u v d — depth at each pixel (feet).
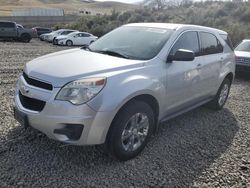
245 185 11.96
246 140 16.39
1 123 15.93
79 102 11.19
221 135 16.81
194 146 15.05
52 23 177.88
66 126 11.31
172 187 11.44
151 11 155.12
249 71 34.19
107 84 11.64
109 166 12.46
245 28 84.38
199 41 17.49
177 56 14.16
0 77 28.32
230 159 14.01
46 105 11.44
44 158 12.67
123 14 146.51
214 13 126.93
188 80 15.89
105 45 15.84
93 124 11.35
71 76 11.55
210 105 21.12
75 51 15.46
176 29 15.88
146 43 15.06
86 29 131.85
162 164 13.00
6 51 54.34
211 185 11.78
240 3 134.31
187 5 165.58
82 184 11.12
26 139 14.20
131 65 13.03
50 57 14.12
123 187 11.16
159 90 13.74
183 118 19.17
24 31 90.84
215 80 19.19
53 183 11.05
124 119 12.19
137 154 13.44
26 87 12.30
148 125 13.57
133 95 12.21
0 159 12.37
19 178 11.19
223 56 19.93
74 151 13.42
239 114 20.95
